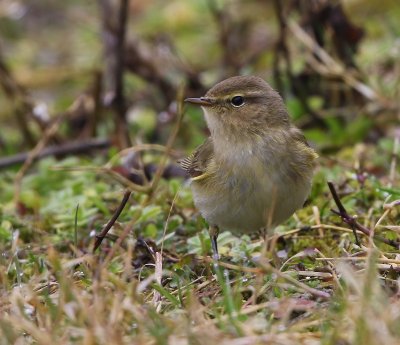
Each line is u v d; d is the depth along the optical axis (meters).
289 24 15.62
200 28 21.05
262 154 9.43
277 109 9.77
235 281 8.98
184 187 11.91
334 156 14.03
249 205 9.53
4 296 8.57
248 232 10.09
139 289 8.12
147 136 16.20
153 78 16.72
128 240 10.23
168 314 7.99
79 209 11.15
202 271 9.57
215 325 7.59
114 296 7.98
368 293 7.22
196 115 15.93
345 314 7.41
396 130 13.90
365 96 15.34
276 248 10.24
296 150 9.58
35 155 14.55
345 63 15.41
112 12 15.80
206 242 10.19
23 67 20.69
